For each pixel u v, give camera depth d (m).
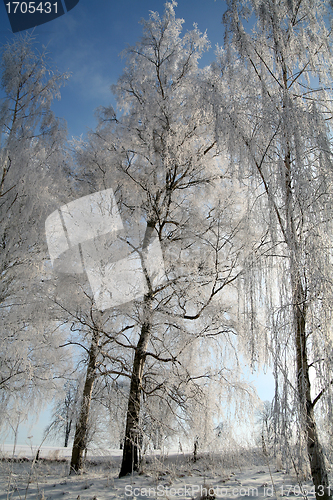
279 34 4.43
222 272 6.69
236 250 6.28
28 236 6.21
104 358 7.05
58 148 6.94
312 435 3.35
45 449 11.87
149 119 7.10
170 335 6.93
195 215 7.20
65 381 7.66
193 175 7.60
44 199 6.28
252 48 4.59
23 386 6.66
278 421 3.31
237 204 6.74
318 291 3.42
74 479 5.79
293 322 3.51
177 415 6.65
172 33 8.04
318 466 3.27
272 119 4.04
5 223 6.05
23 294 6.25
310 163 3.74
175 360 6.52
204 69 7.84
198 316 6.51
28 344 6.54
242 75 4.59
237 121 4.36
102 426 7.05
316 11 4.44
